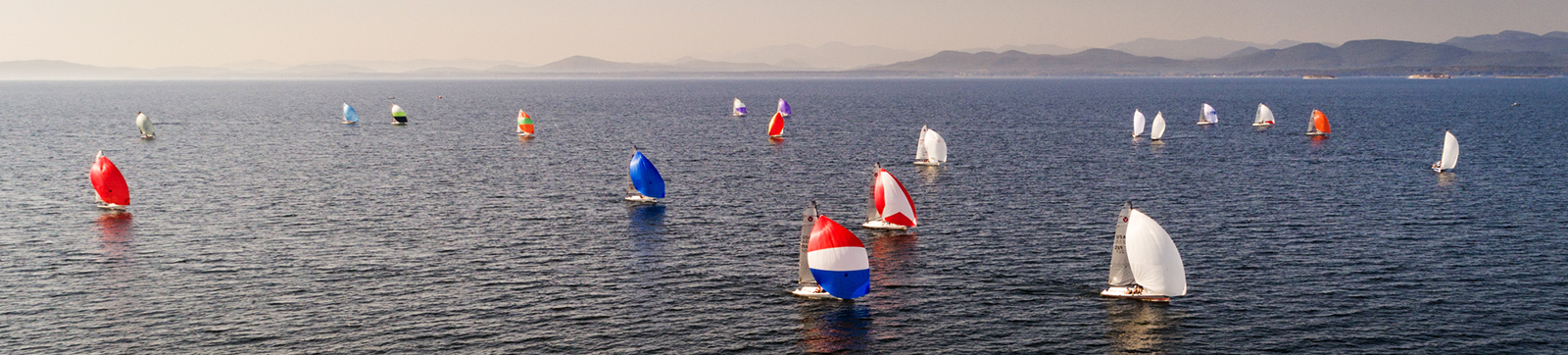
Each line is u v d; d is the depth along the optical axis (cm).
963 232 7031
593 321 4931
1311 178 9838
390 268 5969
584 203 8338
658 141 14388
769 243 6706
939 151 11056
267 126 17662
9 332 4734
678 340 4656
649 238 6850
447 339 4656
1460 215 7650
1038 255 6306
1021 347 4562
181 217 7612
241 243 6644
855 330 4806
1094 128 16825
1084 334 4719
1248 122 18512
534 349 4534
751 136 15338
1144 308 5100
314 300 5269
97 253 6322
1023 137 14888
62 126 17712
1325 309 5078
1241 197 8631
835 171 10669
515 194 8838
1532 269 5878
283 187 9225
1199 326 4825
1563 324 4831
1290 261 6112
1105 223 7419
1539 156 11781
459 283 5609
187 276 5766
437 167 10944
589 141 14375
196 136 15112
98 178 7794
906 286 5547
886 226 7162
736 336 4712
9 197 8525
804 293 5341
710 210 8025
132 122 18962
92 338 4666
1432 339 4628
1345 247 6494
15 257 6203
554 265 6059
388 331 4766
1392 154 12225
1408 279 5631
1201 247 6544
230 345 4581
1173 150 12762
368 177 10038
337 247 6538
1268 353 4469
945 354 4488
